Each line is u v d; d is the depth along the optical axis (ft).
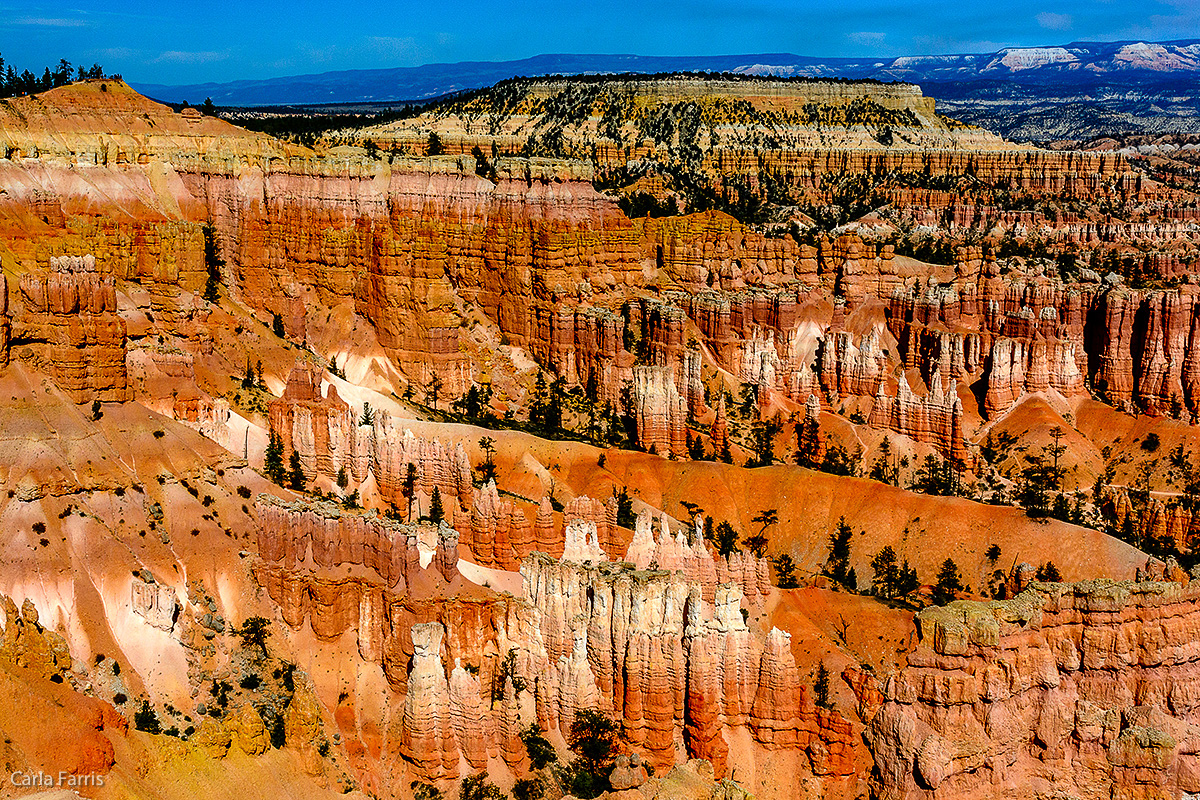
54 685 312.50
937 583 518.78
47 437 398.01
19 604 369.50
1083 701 376.48
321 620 392.27
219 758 321.52
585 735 373.20
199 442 434.30
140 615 376.89
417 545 397.39
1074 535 521.24
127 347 467.11
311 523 398.01
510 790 364.58
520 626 390.42
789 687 377.50
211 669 376.07
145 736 314.55
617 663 382.42
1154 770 371.56
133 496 403.34
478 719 366.63
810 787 375.04
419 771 366.02
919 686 369.50
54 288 414.82
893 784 366.84
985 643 368.07
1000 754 369.50
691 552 447.01
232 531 412.16
